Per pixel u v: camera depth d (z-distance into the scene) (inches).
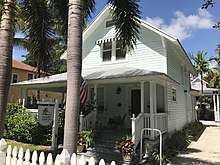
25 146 503.2
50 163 188.1
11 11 293.7
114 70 622.2
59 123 518.3
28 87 740.7
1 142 215.8
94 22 712.4
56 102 504.1
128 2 383.9
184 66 886.4
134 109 651.5
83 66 741.3
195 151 523.2
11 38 290.5
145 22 606.9
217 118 1269.7
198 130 883.4
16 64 1320.1
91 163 168.9
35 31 385.4
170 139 585.3
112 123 627.5
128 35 381.7
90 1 378.6
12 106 595.8
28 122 551.5
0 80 275.3
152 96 493.0
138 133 452.4
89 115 522.9
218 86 1455.5
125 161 402.9
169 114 632.4
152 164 399.2
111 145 464.8
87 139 464.8
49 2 397.7
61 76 711.7
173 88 698.8
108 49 703.1
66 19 394.9
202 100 1598.2
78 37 258.5
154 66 619.5
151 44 631.8
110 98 689.6
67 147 236.4
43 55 385.4
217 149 547.8
